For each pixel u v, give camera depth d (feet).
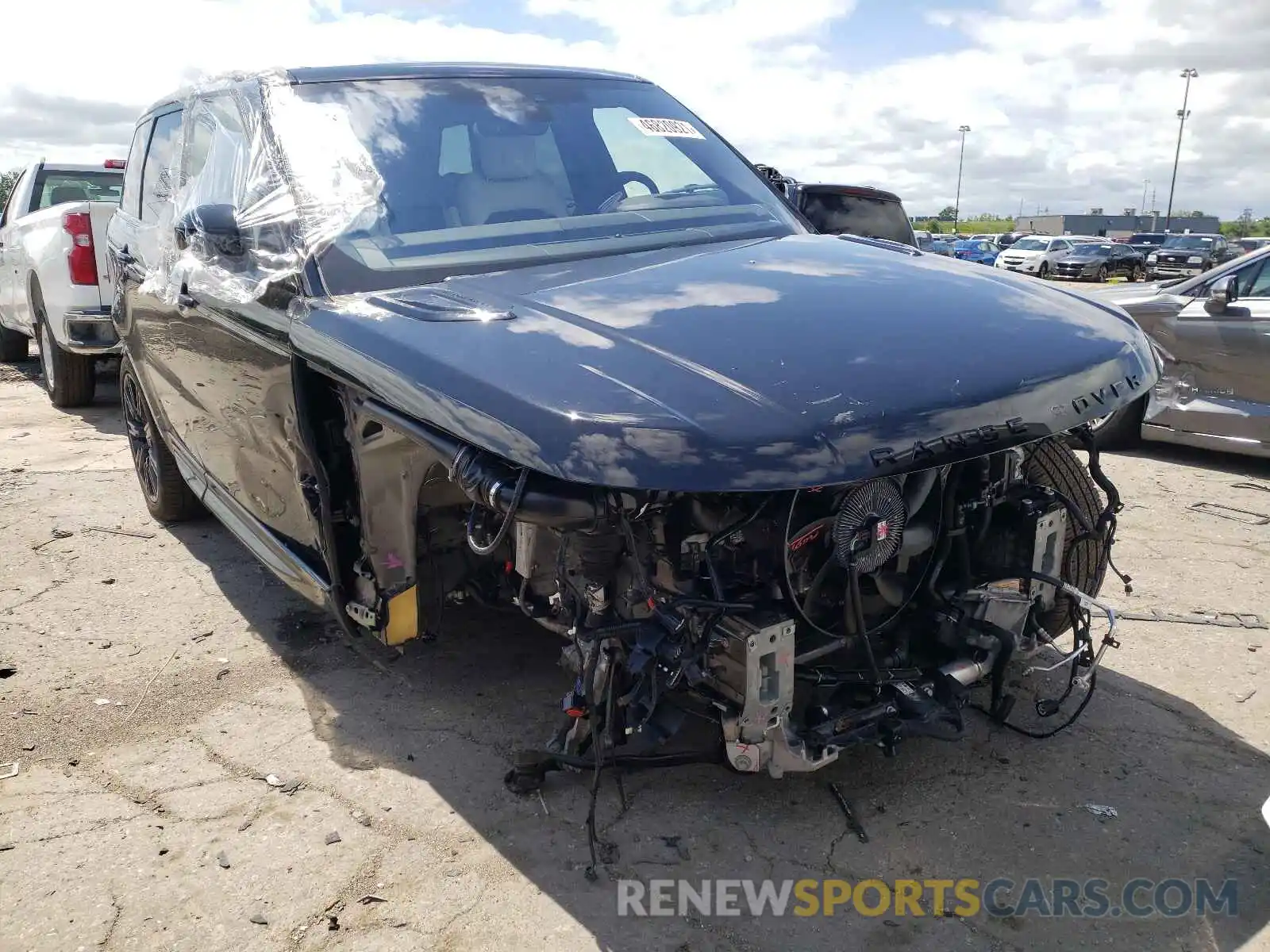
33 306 28.35
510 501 7.29
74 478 21.24
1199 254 121.90
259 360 10.70
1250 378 20.20
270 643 13.21
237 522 13.47
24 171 32.71
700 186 12.46
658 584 8.26
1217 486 19.85
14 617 14.12
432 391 7.88
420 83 12.01
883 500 8.43
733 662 8.08
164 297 13.85
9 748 10.73
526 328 8.30
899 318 8.64
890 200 31.22
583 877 8.51
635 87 13.70
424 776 10.07
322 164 10.82
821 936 7.80
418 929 7.97
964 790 9.61
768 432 7.04
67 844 9.10
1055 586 9.94
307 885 8.50
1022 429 7.84
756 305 8.71
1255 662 12.17
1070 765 10.00
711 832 9.05
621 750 9.30
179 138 14.96
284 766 10.30
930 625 9.39
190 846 9.05
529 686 11.84
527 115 12.12
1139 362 9.24
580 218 11.26
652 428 7.02
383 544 9.75
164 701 11.71
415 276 9.91
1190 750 10.25
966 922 7.91
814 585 8.42
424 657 12.61
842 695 8.88
